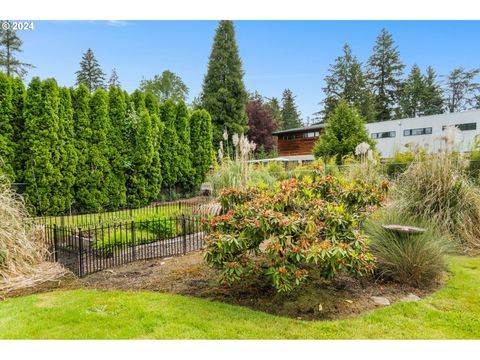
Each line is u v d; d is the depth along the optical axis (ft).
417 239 11.17
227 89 78.07
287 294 9.60
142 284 10.92
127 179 34.99
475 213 15.88
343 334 7.50
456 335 7.49
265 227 8.53
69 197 29.48
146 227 17.52
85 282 11.31
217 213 20.31
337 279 10.81
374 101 105.19
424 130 56.13
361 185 11.60
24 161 27.53
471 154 24.99
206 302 9.20
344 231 9.23
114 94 33.86
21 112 27.66
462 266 12.61
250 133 88.17
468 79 104.78
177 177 40.60
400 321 8.10
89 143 31.42
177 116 41.11
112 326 7.84
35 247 13.98
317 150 50.47
